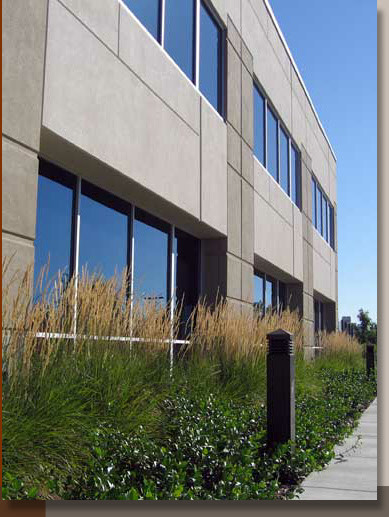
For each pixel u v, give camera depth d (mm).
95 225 7840
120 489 3982
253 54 13789
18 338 4602
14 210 5461
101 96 7121
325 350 18094
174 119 9148
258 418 6809
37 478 4020
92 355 5426
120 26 7645
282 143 17203
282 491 5293
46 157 6844
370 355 16125
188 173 9594
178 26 9859
